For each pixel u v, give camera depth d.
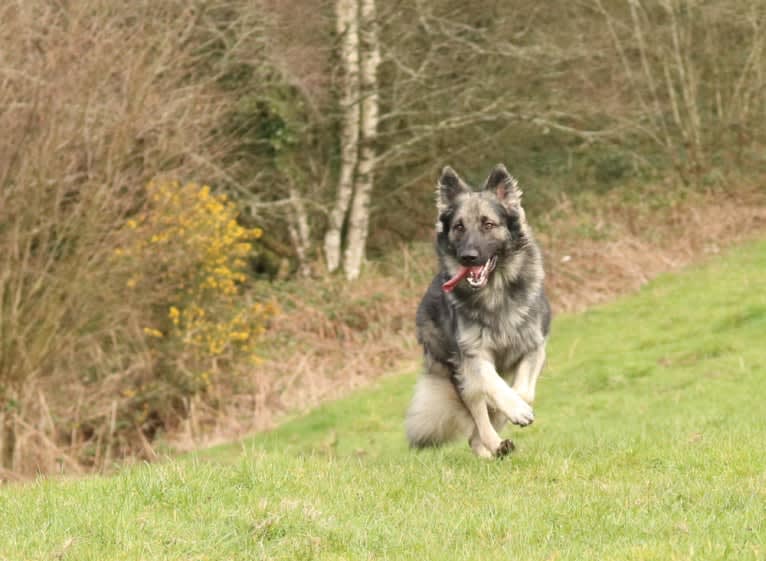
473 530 6.54
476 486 7.91
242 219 26.09
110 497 7.30
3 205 15.49
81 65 16.17
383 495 7.62
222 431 17.94
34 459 15.56
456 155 28.34
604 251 25.58
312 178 27.23
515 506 7.04
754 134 30.69
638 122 30.14
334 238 26.41
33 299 16.34
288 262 26.42
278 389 19.42
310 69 23.92
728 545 5.59
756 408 13.34
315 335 22.02
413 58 26.69
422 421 9.56
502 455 8.78
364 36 25.48
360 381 19.98
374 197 28.89
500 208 9.03
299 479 7.79
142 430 18.41
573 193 30.97
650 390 15.75
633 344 18.64
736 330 18.34
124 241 17.27
